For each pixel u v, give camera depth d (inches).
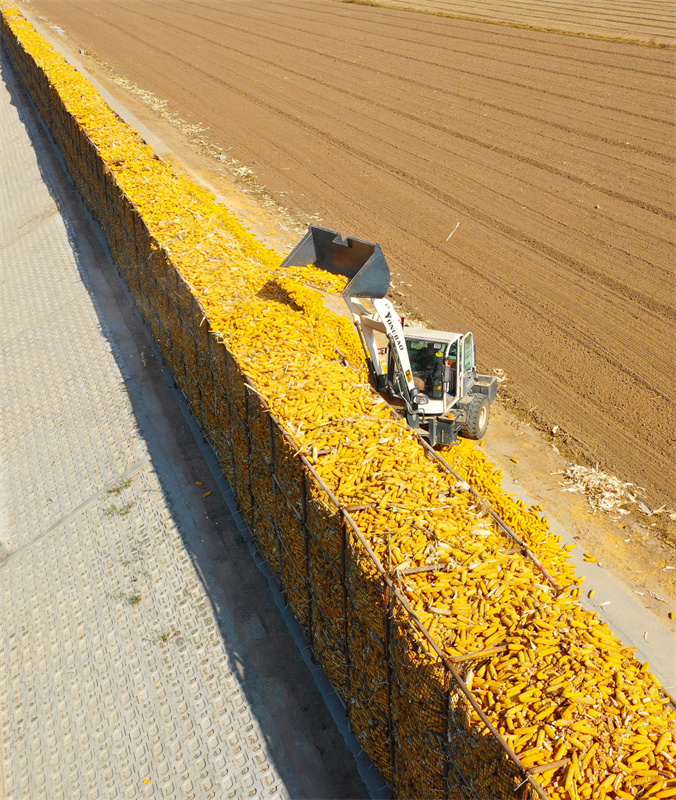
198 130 1270.9
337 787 313.4
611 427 518.9
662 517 434.0
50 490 554.9
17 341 781.9
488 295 713.0
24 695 402.3
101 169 812.6
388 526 279.1
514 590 249.1
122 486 526.9
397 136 1173.1
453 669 215.0
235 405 418.0
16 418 658.8
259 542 432.5
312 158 1111.6
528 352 617.0
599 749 188.5
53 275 887.7
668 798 176.9
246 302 482.6
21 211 1103.6
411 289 731.4
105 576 458.3
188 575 437.7
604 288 709.3
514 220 867.4
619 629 354.6
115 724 367.9
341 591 298.0
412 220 887.1
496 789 191.9
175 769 337.4
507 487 463.5
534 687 207.9
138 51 1886.1
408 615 239.1
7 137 1434.5
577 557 402.3
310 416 354.9
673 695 318.0
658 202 877.2
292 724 342.3
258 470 395.9
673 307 665.6
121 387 638.5
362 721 301.1
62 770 355.9
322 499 298.0
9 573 494.3
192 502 494.0
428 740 228.7
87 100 1059.3
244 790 320.2
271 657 377.4
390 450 330.6
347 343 455.2
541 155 1047.6
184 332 536.7
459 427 481.7
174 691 373.1
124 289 808.3
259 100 1419.8
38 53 1445.6
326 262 495.5
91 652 411.2
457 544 269.0
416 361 467.8
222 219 861.2
